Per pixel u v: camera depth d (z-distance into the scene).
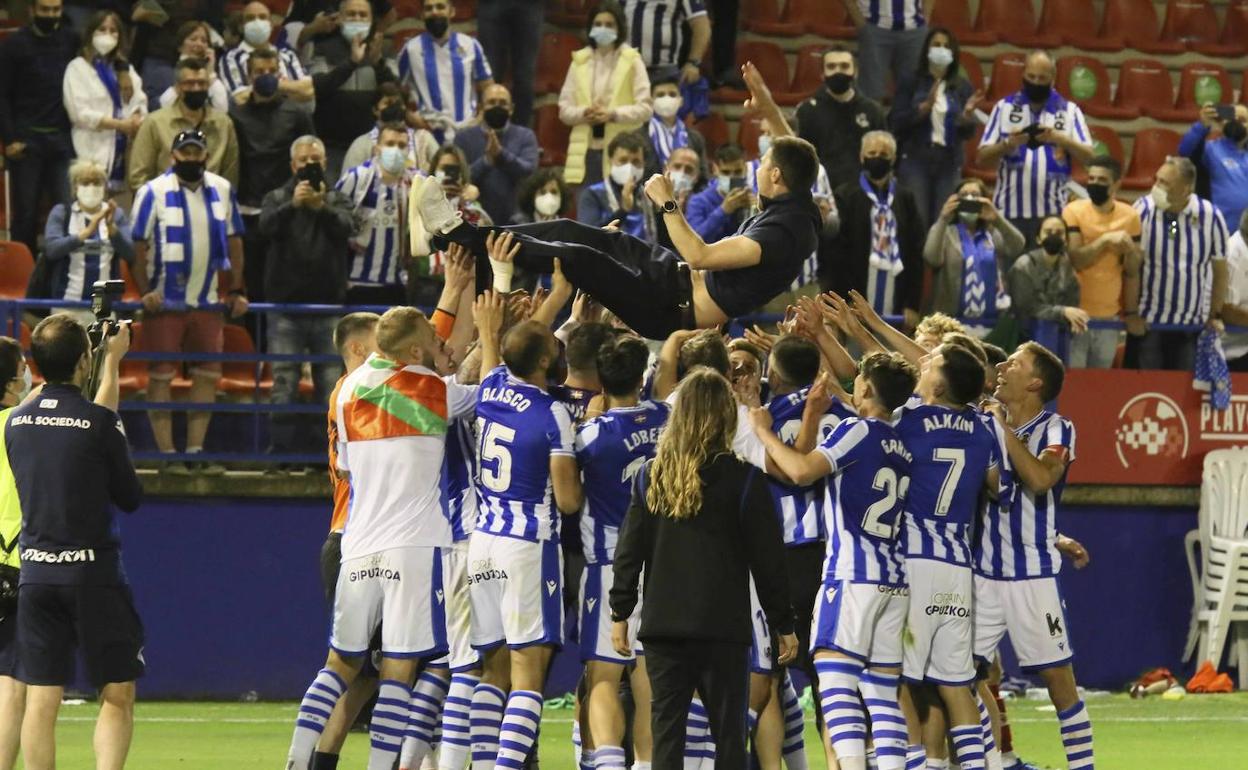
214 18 52.59
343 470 26.89
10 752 26.11
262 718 40.12
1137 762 33.97
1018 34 64.31
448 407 26.53
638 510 23.36
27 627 24.97
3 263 46.56
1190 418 47.53
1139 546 47.53
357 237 44.59
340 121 48.75
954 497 25.95
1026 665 28.25
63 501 24.77
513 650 25.59
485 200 48.03
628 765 29.12
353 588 26.20
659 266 26.23
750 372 28.17
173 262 42.31
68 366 25.31
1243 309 48.59
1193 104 64.56
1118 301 47.59
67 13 52.00
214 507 43.62
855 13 56.41
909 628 25.62
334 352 43.69
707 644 22.81
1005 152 50.75
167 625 43.31
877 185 45.50
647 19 54.19
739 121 59.16
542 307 27.47
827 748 28.19
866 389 25.94
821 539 27.75
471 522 27.78
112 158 48.00
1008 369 28.83
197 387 43.12
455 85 50.66
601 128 50.59
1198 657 47.59
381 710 26.20
